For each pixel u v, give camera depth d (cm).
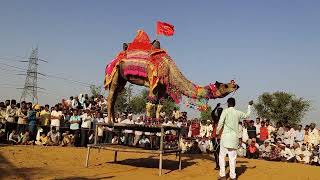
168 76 1103
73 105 2080
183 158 1516
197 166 1250
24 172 943
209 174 1083
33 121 1889
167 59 1118
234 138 978
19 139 1855
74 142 1917
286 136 2033
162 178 968
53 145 1891
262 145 1959
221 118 987
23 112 1891
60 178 879
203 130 2089
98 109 2012
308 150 1895
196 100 1120
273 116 4716
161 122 1138
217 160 1193
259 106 4812
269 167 1319
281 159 1900
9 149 1469
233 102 998
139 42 1166
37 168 1024
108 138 1941
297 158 1891
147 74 1100
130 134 1898
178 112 1717
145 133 1798
